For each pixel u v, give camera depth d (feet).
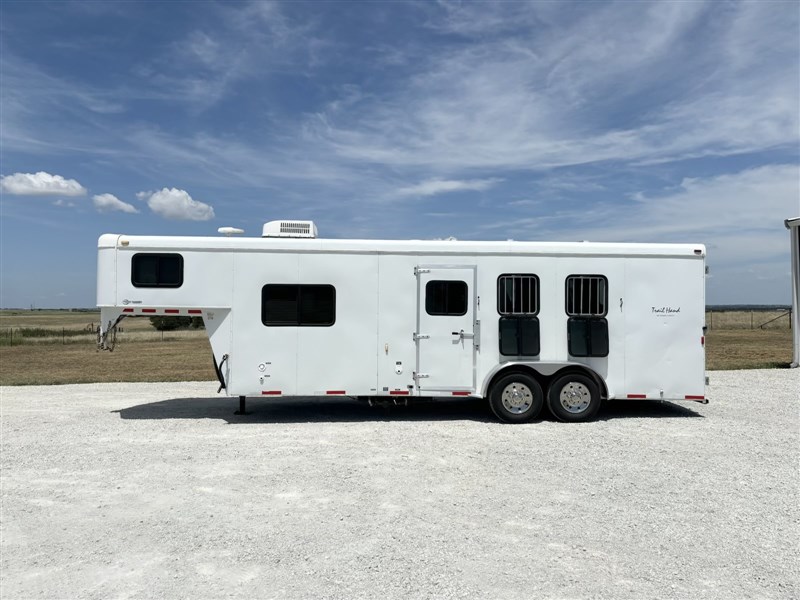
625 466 19.52
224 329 26.61
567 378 26.66
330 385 26.66
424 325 26.78
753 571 11.98
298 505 15.89
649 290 27.02
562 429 25.35
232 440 23.53
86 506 15.99
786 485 17.47
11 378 45.91
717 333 98.68
